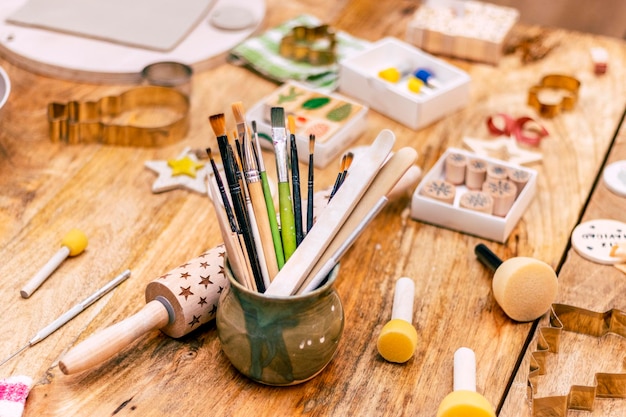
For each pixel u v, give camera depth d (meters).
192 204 1.11
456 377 0.84
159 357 0.87
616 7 2.25
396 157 0.87
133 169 1.18
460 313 0.95
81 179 1.15
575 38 1.58
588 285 1.00
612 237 1.06
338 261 0.81
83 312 0.93
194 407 0.82
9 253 1.00
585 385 0.87
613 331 0.94
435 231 1.08
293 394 0.84
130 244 1.03
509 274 0.91
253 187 0.84
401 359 0.87
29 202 1.09
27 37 1.43
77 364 0.79
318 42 1.47
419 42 1.51
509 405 0.84
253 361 0.81
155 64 1.30
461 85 1.32
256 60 1.42
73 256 1.00
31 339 0.89
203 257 0.91
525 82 1.43
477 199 1.07
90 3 1.52
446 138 1.28
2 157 1.18
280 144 0.88
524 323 0.94
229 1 1.60
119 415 0.81
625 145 1.27
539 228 1.10
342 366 0.87
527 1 2.32
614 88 1.43
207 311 0.89
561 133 1.30
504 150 1.24
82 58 1.39
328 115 1.23
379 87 1.31
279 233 0.87
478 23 1.51
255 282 0.83
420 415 0.82
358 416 0.82
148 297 0.90
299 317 0.79
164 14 1.51
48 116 1.22
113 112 1.29
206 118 1.30
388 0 1.68
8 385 0.81
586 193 1.17
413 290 0.94
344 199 0.84
